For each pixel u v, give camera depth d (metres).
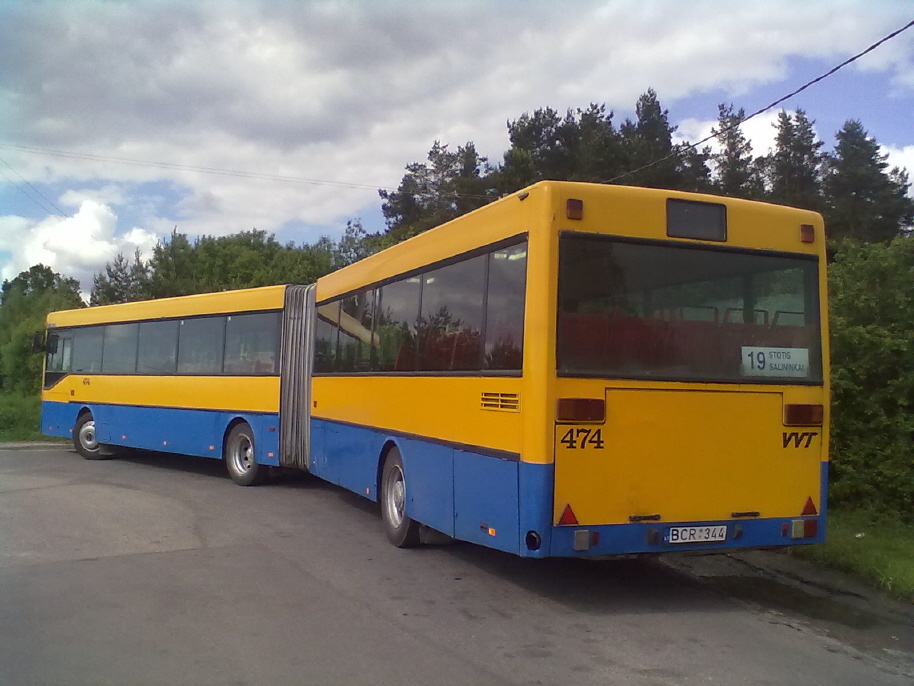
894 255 9.52
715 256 6.46
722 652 5.42
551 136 47.16
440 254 7.79
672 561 8.10
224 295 14.01
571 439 5.92
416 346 8.23
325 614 6.24
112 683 4.82
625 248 6.20
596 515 5.96
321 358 11.66
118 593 6.79
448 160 55.06
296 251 47.69
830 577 7.43
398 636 5.72
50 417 18.38
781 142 49.78
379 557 8.23
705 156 44.53
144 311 15.80
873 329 9.22
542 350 5.91
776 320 6.61
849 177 47.56
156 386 15.23
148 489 12.89
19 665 5.12
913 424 9.00
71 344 17.95
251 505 11.41
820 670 5.10
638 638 5.71
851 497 9.33
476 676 4.95
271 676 4.93
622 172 39.34
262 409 12.95
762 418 6.46
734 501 6.33
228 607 6.41
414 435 8.15
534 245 6.08
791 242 6.71
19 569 7.63
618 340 6.11
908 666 5.19
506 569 7.78
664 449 6.15
